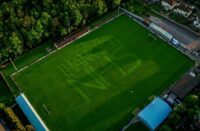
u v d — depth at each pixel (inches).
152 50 7101.4
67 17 7362.2
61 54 7204.7
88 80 6688.0
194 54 6939.0
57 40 7436.0
